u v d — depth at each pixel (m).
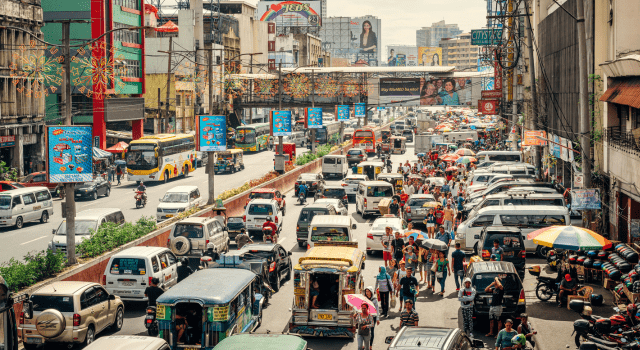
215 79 113.25
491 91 74.38
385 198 43.19
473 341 14.42
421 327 13.84
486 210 31.02
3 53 60.25
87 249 26.42
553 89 47.72
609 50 30.14
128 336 13.02
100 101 75.44
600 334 17.16
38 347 17.16
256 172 76.69
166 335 15.65
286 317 21.50
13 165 62.72
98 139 75.94
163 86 98.94
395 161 88.81
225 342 12.85
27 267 21.73
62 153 25.09
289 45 191.00
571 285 22.02
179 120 104.56
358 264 20.05
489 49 86.81
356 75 110.19
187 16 114.38
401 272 22.36
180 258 27.39
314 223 28.25
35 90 64.50
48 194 44.53
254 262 23.27
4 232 39.66
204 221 28.72
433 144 92.38
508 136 85.94
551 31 48.69
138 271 21.61
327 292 20.00
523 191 34.41
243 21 154.25
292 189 62.50
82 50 73.12
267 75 111.81
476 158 57.62
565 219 30.16
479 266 20.31
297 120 152.50
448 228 34.19
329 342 19.17
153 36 118.75
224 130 44.25
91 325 18.27
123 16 81.62
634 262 22.91
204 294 15.75
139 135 85.94
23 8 62.34
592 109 31.75
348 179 53.19
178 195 44.88
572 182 37.25
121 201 53.56
